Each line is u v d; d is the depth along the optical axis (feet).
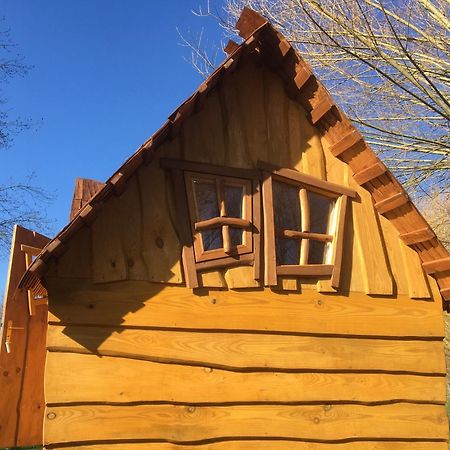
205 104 19.56
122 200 17.62
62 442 15.53
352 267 19.86
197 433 16.78
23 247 26.00
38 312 26.35
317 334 18.74
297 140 20.66
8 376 25.16
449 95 31.37
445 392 19.62
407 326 19.83
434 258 20.39
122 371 16.47
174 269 17.60
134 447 16.16
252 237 18.70
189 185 18.40
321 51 31.81
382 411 18.89
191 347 17.24
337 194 20.33
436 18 29.45
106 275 16.81
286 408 17.90
